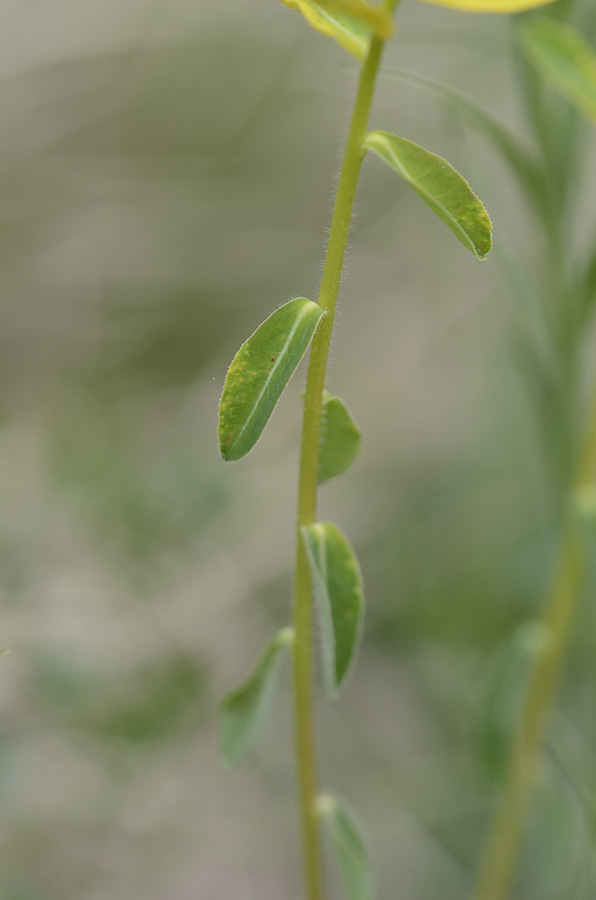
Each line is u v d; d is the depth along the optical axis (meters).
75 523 0.54
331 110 0.92
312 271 0.89
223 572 0.61
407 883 0.52
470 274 0.82
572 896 0.44
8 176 0.88
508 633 0.61
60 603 0.52
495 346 0.74
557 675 0.41
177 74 0.91
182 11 0.89
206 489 0.59
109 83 0.90
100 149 0.91
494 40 0.87
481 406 0.73
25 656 0.47
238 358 0.30
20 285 0.86
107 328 0.86
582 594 0.46
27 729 0.47
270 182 0.92
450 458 0.75
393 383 0.81
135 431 0.69
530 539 0.63
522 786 0.41
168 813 0.51
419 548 0.67
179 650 0.53
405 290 0.85
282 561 0.65
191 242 0.89
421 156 0.30
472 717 0.54
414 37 0.88
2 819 0.46
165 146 0.92
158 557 0.56
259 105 0.92
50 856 0.47
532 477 0.66
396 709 0.61
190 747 0.54
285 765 0.57
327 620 0.31
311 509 0.31
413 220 0.86
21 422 0.70
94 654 0.49
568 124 0.39
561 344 0.39
